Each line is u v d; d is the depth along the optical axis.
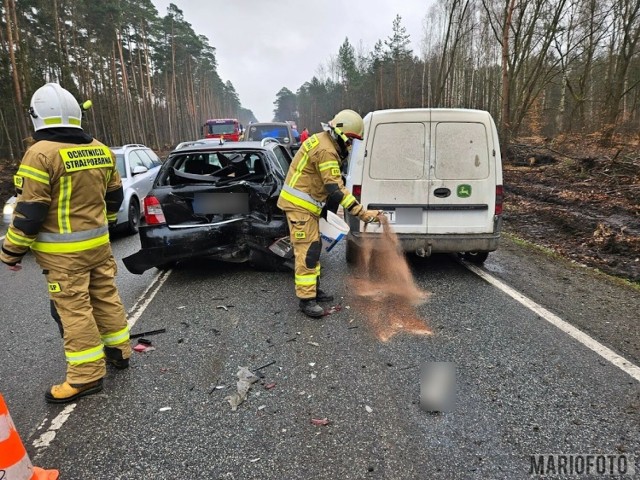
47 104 2.78
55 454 2.51
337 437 2.60
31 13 27.78
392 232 5.22
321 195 4.24
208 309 4.54
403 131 5.14
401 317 4.23
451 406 2.85
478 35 32.66
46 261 2.89
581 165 13.77
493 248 5.22
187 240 5.17
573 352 3.51
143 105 47.16
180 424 2.74
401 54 50.78
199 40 58.75
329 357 3.51
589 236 7.20
